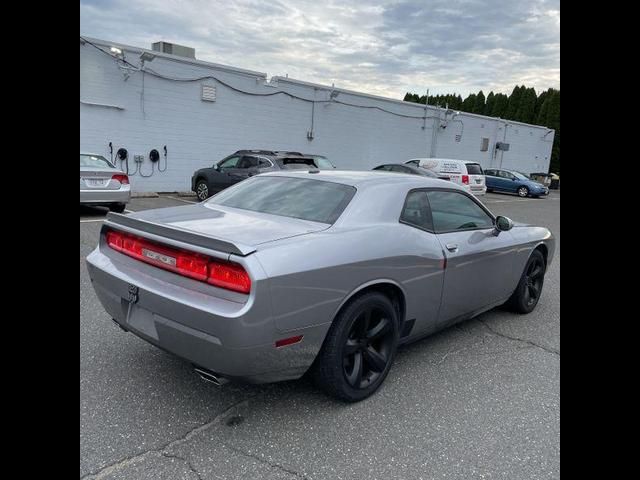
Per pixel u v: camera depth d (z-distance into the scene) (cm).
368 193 326
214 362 247
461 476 236
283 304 246
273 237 269
